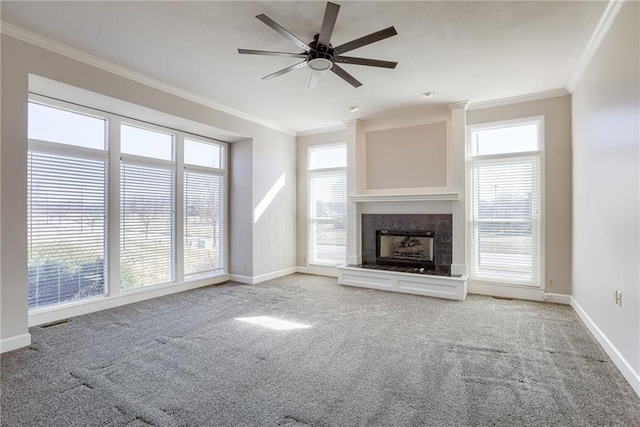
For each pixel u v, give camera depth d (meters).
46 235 3.52
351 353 2.74
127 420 1.85
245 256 5.52
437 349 2.81
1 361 2.56
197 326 3.38
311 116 5.37
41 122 3.48
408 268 5.10
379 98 4.51
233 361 2.59
